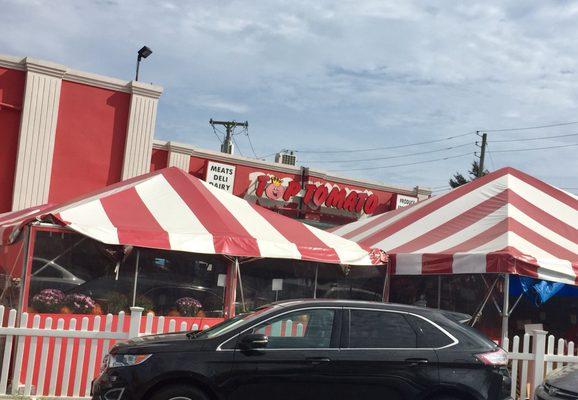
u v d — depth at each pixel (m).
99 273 10.14
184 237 10.17
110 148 18.97
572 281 10.70
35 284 9.71
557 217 13.09
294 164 28.69
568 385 7.77
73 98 18.48
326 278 12.04
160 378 6.58
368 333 7.06
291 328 7.00
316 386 6.80
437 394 6.96
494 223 12.20
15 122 17.84
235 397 6.67
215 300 10.83
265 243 10.80
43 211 11.04
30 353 8.57
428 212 14.23
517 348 9.81
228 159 23.98
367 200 27.09
